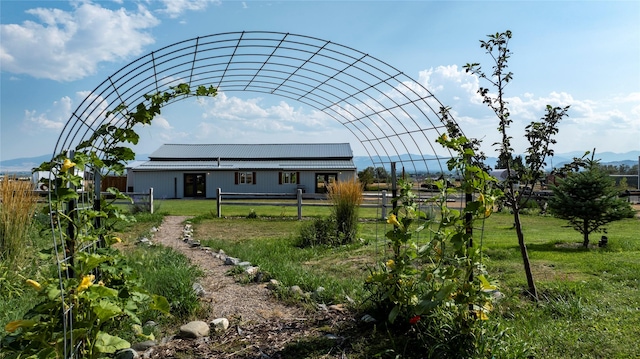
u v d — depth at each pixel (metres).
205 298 4.84
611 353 3.06
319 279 5.40
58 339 2.39
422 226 3.38
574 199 8.47
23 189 5.68
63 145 3.51
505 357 2.94
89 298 2.38
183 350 3.41
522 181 4.82
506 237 9.67
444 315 3.26
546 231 11.05
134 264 5.97
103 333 2.60
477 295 3.10
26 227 5.68
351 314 4.15
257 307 4.55
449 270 3.06
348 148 35.19
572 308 3.97
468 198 3.20
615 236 9.84
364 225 12.39
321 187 30.48
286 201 28.38
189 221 13.66
